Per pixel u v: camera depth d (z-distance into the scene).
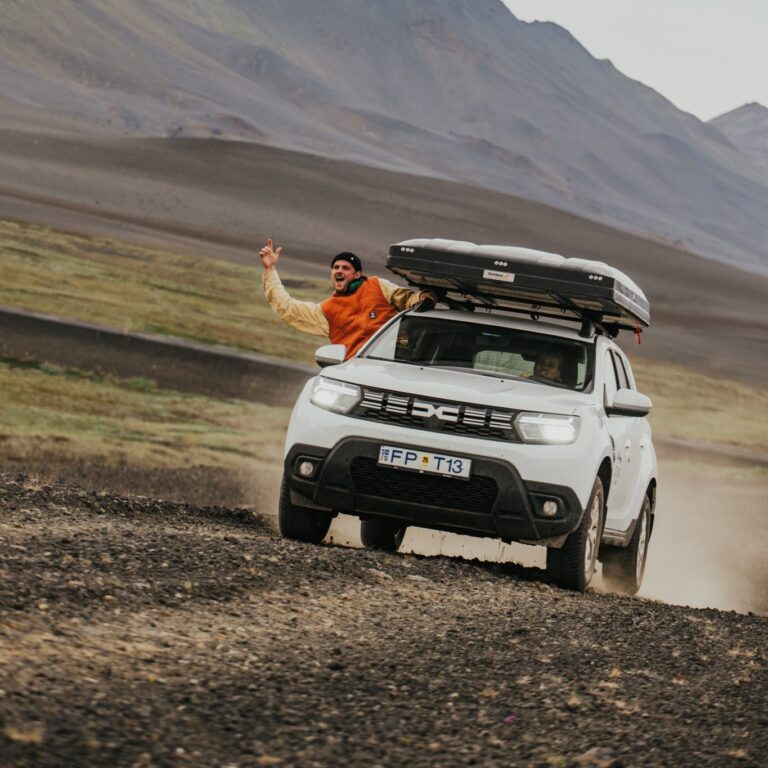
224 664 10.51
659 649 13.52
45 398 123.06
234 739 8.53
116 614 11.61
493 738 9.28
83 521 17.05
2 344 152.25
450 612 14.38
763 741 9.65
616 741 9.39
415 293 22.23
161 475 75.81
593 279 18.94
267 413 135.50
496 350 20.45
